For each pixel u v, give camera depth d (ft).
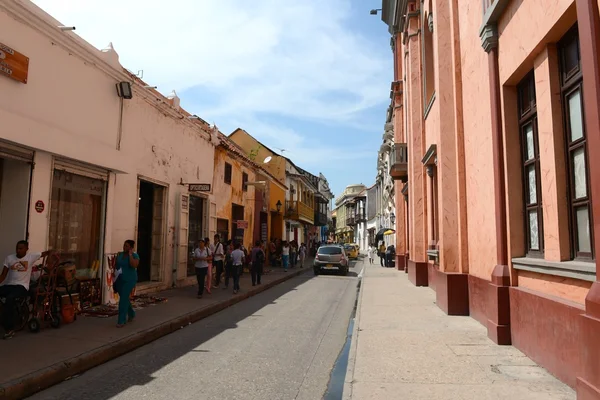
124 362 20.39
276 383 17.49
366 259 133.49
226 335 26.32
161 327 26.14
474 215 28.14
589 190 15.48
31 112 25.49
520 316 20.25
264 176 85.92
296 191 123.85
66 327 24.99
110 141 33.40
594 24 12.84
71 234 30.07
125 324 26.20
